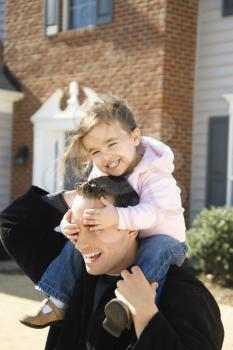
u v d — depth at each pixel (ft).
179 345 6.01
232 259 28.50
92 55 36.76
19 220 7.82
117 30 35.32
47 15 39.37
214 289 28.07
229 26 33.91
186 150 34.42
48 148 39.01
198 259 29.30
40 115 39.29
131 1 34.58
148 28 33.68
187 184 34.47
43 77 39.78
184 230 7.61
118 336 6.39
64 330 7.22
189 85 34.42
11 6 42.09
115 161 7.14
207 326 6.37
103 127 7.02
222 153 34.09
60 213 7.84
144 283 6.42
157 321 6.07
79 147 7.32
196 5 34.71
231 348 18.12
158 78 33.09
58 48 38.88
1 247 37.27
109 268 6.86
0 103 40.75
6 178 41.57
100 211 6.56
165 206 7.16
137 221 6.76
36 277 8.02
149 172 7.34
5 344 18.62
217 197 34.24
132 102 34.32
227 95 32.99
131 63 34.53
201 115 34.83
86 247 6.73
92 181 7.07
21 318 7.82
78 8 38.45
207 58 34.68
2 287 28.55
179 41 33.71
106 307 6.31
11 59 42.04
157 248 6.98
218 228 28.76
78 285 7.38
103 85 36.06
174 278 6.82
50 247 7.93
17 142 41.19
